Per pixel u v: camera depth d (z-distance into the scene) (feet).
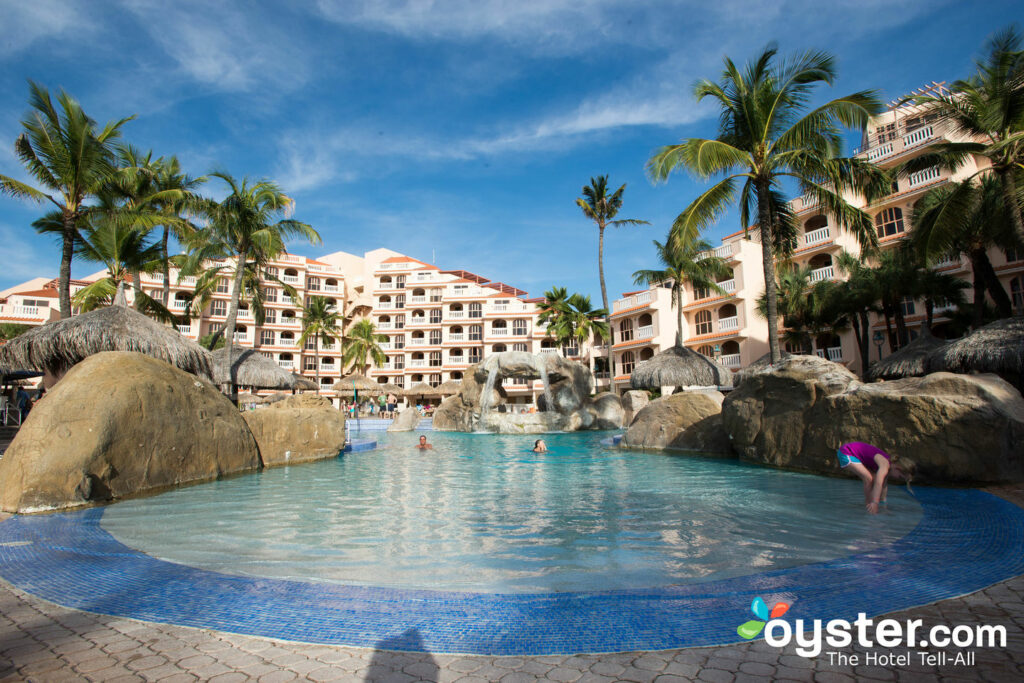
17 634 10.87
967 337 44.60
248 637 10.66
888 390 30.30
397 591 12.96
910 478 27.89
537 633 10.57
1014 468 26.48
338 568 14.99
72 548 17.35
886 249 94.17
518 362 91.76
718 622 10.93
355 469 40.29
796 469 35.12
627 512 22.65
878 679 8.54
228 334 70.33
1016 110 45.14
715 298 125.29
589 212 109.40
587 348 171.12
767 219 50.96
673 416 50.75
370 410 167.84
